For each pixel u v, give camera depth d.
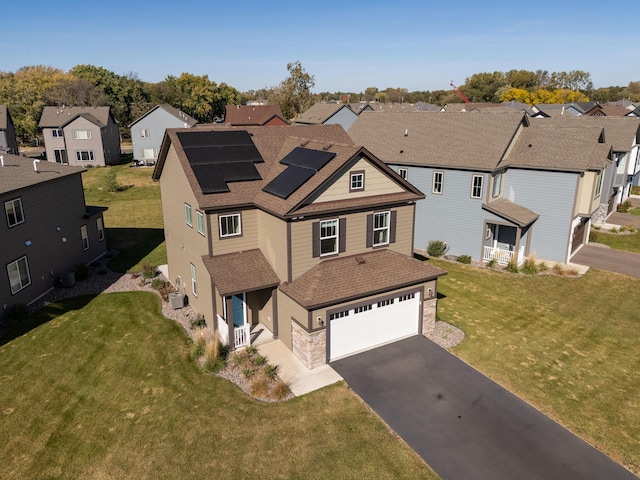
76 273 26.11
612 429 13.99
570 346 18.78
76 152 65.31
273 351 18.34
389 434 13.74
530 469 12.45
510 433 13.80
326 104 84.12
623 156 37.69
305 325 16.91
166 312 21.83
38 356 18.11
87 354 18.20
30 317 21.50
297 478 12.16
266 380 16.22
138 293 24.14
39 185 23.70
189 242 21.28
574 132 28.44
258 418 14.41
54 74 120.12
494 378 16.58
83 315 21.59
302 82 104.62
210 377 16.56
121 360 17.75
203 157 20.27
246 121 78.19
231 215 19.09
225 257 19.20
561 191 26.94
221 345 17.95
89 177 57.88
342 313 17.58
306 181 18.31
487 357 17.94
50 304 22.89
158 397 15.48
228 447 13.22
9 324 20.62
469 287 24.64
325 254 18.91
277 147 22.58
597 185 28.03
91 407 15.06
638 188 48.00
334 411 14.75
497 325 20.53
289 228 17.55
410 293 18.88
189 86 124.00
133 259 29.72
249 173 20.33
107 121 68.06
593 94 154.38
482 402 15.23
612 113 78.75
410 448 13.19
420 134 31.67
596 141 27.42
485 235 28.17
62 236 25.91
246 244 19.81
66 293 24.27
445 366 17.31
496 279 25.73
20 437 13.76
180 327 20.36
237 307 19.78
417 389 15.94
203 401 15.24
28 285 22.81
